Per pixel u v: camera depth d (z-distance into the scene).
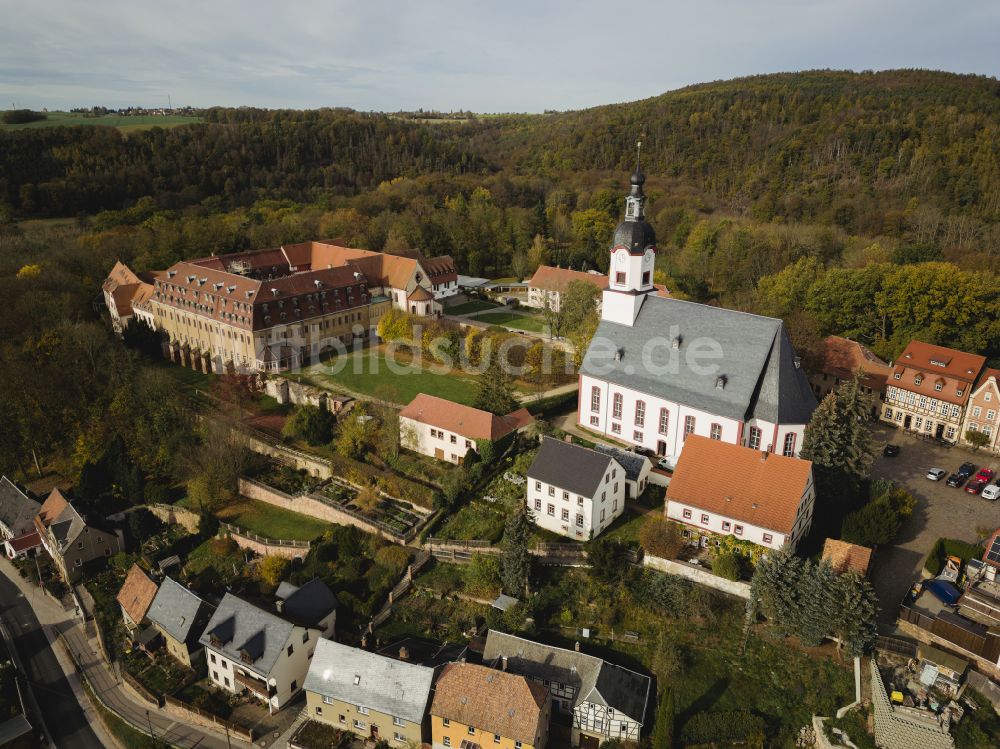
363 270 143.62
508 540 68.12
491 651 62.66
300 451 96.69
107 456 97.12
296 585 76.50
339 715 62.19
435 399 92.38
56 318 123.50
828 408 73.31
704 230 168.25
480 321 142.00
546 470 75.44
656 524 69.44
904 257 133.38
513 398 98.38
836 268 127.75
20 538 92.31
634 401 87.25
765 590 60.59
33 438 104.81
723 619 63.62
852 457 73.12
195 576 83.19
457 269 187.00
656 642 62.75
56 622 81.06
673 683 59.00
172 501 94.38
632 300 89.38
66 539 86.69
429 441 91.00
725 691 57.91
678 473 72.44
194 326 128.50
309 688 62.66
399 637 68.25
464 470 82.75
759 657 60.16
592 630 64.69
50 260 147.62
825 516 73.50
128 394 103.44
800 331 107.00
